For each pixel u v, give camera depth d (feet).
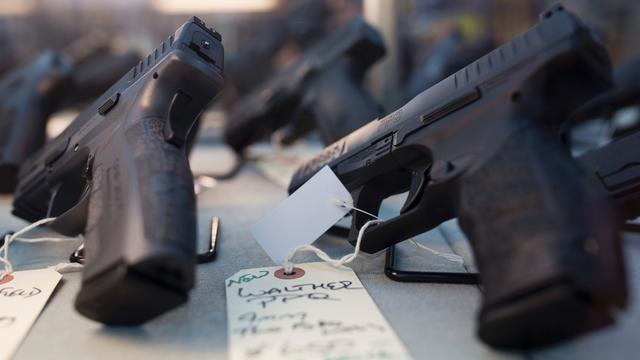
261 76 2.57
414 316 0.84
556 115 0.83
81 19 2.90
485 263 0.74
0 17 2.83
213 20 2.78
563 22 0.80
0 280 0.96
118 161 0.88
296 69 1.74
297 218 1.03
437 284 0.95
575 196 0.72
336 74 1.59
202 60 0.97
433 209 0.90
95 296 0.75
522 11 2.77
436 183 0.86
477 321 0.73
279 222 1.03
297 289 0.92
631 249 1.06
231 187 1.69
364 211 1.04
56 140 1.14
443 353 0.75
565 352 0.75
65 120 2.76
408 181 1.05
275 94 1.80
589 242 0.68
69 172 1.07
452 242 1.16
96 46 2.24
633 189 0.96
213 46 1.00
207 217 1.36
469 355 0.75
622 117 1.75
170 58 0.94
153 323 0.84
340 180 1.06
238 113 1.98
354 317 0.83
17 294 0.91
